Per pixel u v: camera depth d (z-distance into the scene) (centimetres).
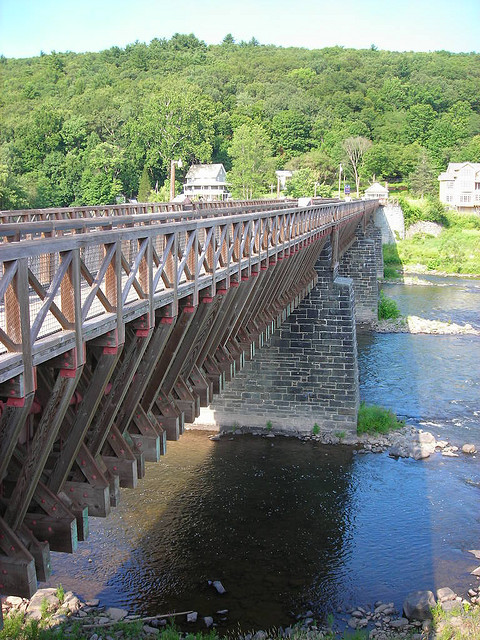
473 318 5475
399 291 6931
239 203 3644
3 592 741
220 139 12731
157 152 11381
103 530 2027
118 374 974
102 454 1049
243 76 18738
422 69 19788
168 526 2059
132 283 910
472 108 17475
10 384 657
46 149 10281
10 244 625
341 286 2842
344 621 1625
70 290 743
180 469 2494
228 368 1633
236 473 2464
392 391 3488
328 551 1941
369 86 18238
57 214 1705
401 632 1573
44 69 17962
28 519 827
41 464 770
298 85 18588
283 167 13075
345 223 3700
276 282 2081
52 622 1532
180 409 1328
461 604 1673
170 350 1182
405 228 9969
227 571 1827
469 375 3788
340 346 2852
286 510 2183
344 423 2852
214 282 1280
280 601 1702
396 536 2030
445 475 2467
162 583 1758
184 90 13575
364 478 2439
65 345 731
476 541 2000
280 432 2889
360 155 13275
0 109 13462
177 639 1473
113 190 9675
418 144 14612
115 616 1584
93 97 13938
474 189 11900
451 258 8612
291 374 2886
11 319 648
